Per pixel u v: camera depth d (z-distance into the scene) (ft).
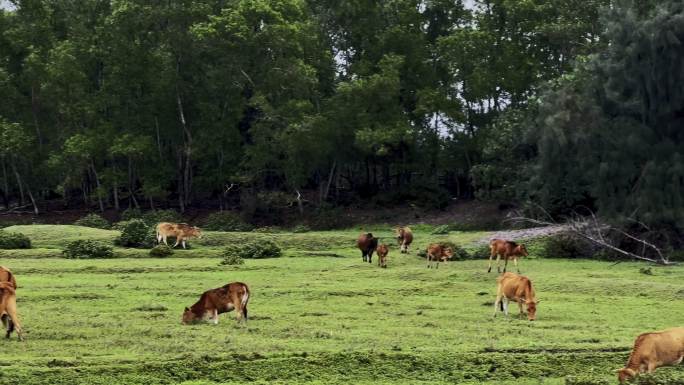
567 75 203.10
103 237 180.14
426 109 235.81
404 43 247.70
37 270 140.36
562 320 96.48
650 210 166.40
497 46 240.53
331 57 253.65
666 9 175.32
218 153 246.27
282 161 235.81
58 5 259.39
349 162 255.50
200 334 82.84
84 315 95.61
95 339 80.69
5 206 248.93
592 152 178.50
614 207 172.04
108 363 70.28
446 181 271.08
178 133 247.91
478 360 73.15
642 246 164.66
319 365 71.00
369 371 70.79
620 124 176.45
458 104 244.01
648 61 173.58
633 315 100.12
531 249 170.30
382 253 148.36
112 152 227.20
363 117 233.35
